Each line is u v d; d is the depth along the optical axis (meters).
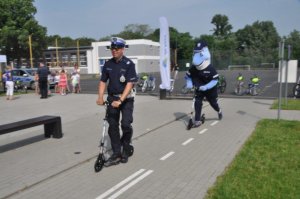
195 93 8.87
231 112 11.29
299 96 15.48
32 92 21.52
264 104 13.30
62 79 19.41
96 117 10.83
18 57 48.59
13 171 5.60
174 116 10.60
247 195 4.33
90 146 7.08
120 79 5.57
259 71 50.53
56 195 4.62
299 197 4.27
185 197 4.45
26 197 4.57
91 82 33.47
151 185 4.91
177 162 5.93
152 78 21.53
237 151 6.50
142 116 10.70
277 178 4.92
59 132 7.84
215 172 5.36
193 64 8.80
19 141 7.66
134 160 6.07
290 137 7.33
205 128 8.72
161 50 15.27
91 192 4.70
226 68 65.06
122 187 4.86
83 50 61.09
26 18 47.09
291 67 12.15
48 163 5.99
